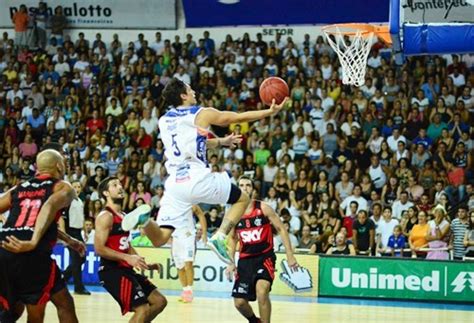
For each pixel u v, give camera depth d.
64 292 7.42
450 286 13.86
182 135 6.71
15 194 7.36
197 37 21.61
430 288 13.93
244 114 6.74
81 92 19.84
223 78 19.23
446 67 18.91
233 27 21.33
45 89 19.98
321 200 15.68
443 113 17.56
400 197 15.62
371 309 12.65
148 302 8.07
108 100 19.45
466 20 10.92
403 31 9.66
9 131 18.92
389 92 18.44
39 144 18.97
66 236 7.83
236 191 6.88
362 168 16.91
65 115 19.23
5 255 7.09
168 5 21.58
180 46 20.41
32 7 21.69
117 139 18.11
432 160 16.73
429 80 18.47
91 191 16.98
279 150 17.36
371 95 18.50
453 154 16.86
